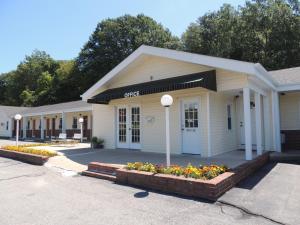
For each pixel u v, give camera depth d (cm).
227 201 554
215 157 1034
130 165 775
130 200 580
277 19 3309
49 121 3328
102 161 1041
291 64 3183
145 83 1276
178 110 1175
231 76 986
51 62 6312
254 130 1328
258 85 1086
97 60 4412
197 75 1038
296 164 981
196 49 4059
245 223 447
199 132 1104
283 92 1346
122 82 1409
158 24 4788
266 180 734
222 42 3759
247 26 3572
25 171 973
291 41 3219
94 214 502
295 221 455
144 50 1214
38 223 466
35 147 1664
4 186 749
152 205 543
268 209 511
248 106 934
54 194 650
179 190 612
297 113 1356
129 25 4484
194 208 521
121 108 1460
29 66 6247
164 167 731
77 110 2403
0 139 3197
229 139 1249
